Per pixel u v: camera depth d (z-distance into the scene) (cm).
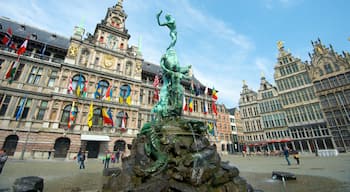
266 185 920
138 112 3575
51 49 3247
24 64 2861
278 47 5322
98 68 3397
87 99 3061
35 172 1369
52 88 2952
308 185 862
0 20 3162
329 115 4078
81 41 3356
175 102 1222
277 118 5069
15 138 2491
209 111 4903
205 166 748
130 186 721
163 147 895
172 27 1442
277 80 5147
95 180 1113
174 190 658
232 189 699
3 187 845
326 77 4244
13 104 2606
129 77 3666
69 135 2748
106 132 3044
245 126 5862
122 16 4147
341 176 1052
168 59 1327
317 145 4159
